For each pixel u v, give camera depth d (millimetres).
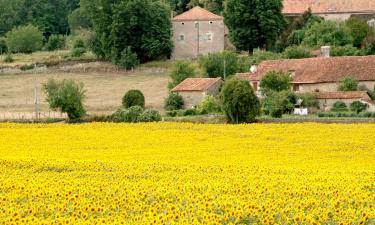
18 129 143750
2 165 88875
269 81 199875
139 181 74000
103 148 114250
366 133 127688
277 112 174625
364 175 80000
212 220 52000
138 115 168625
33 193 64188
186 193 64562
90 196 63688
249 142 119250
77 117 179250
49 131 139500
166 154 105188
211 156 102562
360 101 189250
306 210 57500
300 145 114438
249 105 158125
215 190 66938
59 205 57656
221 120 162375
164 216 52438
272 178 76000
